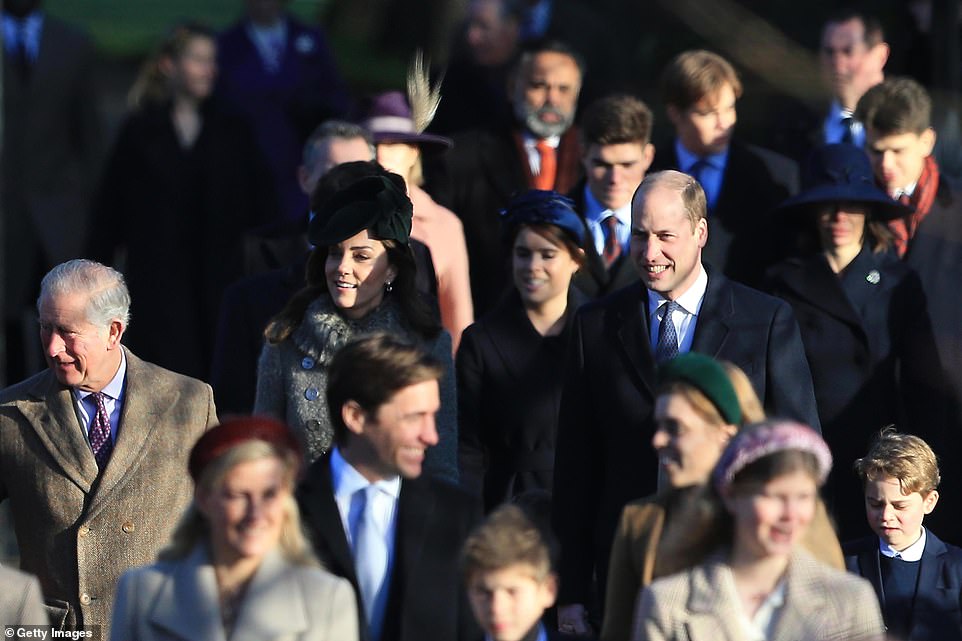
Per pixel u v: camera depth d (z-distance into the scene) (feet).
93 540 74.95
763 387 78.74
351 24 231.91
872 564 80.28
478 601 61.93
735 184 100.32
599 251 96.78
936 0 127.75
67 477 75.36
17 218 137.18
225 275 129.80
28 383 77.10
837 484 91.15
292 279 85.71
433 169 106.52
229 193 130.62
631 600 64.54
